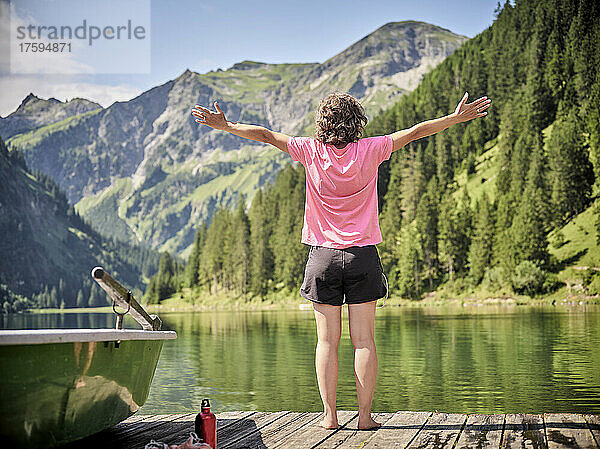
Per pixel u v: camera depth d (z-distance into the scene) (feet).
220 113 12.35
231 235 377.91
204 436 10.43
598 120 262.26
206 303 362.12
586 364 46.06
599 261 223.30
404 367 46.55
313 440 11.44
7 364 8.82
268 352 63.00
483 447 10.72
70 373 9.73
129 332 10.95
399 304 258.98
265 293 339.36
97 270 10.07
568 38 311.47
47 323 225.76
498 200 279.69
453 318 132.77
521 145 271.28
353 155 11.90
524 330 88.84
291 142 12.26
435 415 13.56
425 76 435.12
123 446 11.42
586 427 12.12
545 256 237.04
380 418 13.29
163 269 414.62
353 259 11.85
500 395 32.63
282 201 362.94
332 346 12.23
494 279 246.47
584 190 251.39
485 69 362.94
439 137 334.85
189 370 47.39
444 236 274.98
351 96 12.20
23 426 9.29
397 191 319.88
